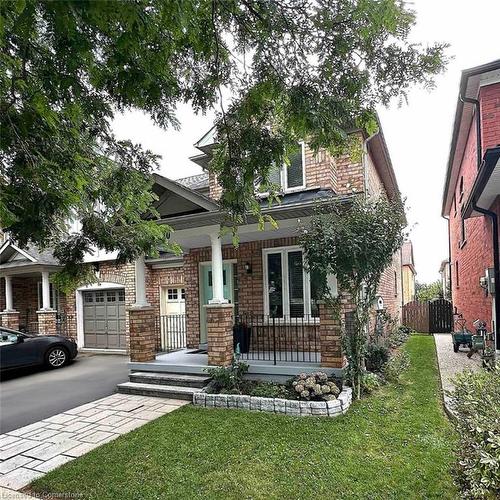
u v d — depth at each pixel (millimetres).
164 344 13055
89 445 4992
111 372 10055
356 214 6273
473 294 11180
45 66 2932
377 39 3041
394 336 11945
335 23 2939
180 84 3660
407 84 3238
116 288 13914
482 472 2666
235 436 4961
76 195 3812
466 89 8133
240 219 4453
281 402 5840
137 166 5043
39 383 9031
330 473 3906
